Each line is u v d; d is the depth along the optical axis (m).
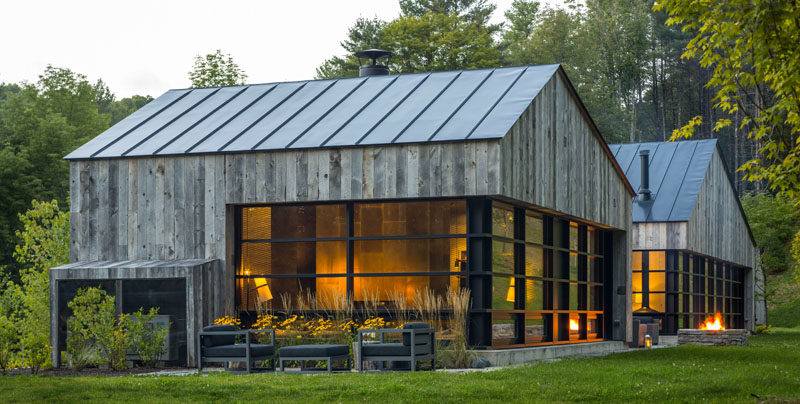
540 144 17.39
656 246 28.97
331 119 17.52
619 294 22.97
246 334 13.53
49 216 21.55
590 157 20.77
